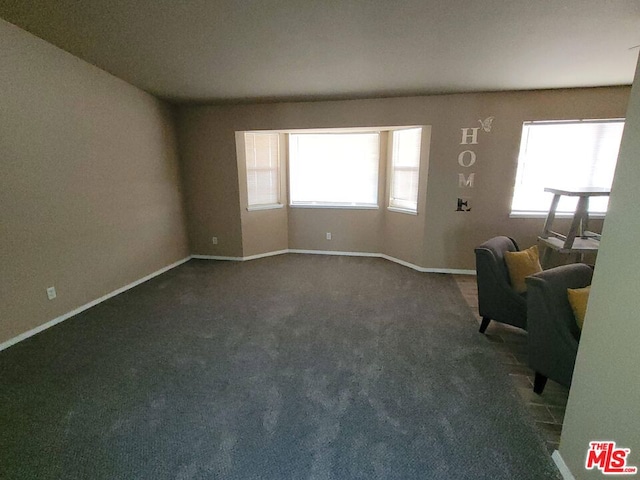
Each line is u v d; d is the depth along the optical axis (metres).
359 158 4.94
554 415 1.83
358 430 1.73
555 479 1.45
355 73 3.14
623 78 3.27
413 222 4.47
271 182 5.11
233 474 1.48
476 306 3.30
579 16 2.02
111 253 3.52
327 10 1.97
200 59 2.84
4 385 2.07
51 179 2.79
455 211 4.17
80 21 2.19
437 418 1.81
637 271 1.08
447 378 2.16
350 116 4.22
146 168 4.03
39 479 1.45
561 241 3.33
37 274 2.71
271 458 1.56
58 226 2.88
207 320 2.99
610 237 1.23
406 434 1.70
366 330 2.81
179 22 2.16
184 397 1.98
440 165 4.07
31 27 2.32
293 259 5.04
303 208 5.23
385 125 4.14
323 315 3.10
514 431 1.72
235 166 4.66
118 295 3.58
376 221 5.06
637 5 1.87
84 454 1.57
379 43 2.46
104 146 3.36
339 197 5.16
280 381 2.13
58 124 2.82
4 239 2.44
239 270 4.49
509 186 4.00
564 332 1.79
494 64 2.87
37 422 1.77
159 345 2.56
